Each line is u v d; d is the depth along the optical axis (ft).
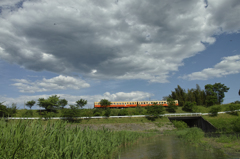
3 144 22.68
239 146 56.44
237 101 245.65
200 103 281.95
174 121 185.26
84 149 30.78
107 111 189.37
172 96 323.78
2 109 111.04
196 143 69.41
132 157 46.42
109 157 44.16
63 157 25.75
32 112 187.21
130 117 192.85
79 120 174.40
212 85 286.87
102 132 54.65
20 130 26.13
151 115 195.21
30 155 22.98
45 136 27.50
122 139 71.31
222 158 42.37
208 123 168.35
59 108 219.61
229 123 155.84
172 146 65.62
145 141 84.28
